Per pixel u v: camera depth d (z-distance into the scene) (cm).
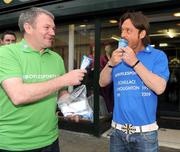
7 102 221
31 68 224
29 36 226
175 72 698
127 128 249
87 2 563
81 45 639
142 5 506
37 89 202
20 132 225
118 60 248
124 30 245
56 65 243
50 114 235
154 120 252
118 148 261
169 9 521
